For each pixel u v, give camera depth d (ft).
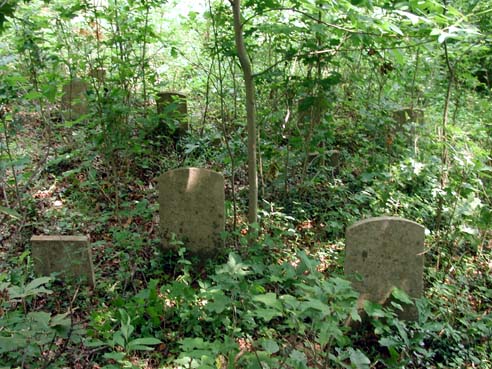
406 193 20.30
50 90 16.66
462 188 16.33
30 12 21.62
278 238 16.58
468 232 15.65
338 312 7.57
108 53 26.43
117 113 18.54
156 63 29.89
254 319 13.02
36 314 7.97
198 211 15.85
